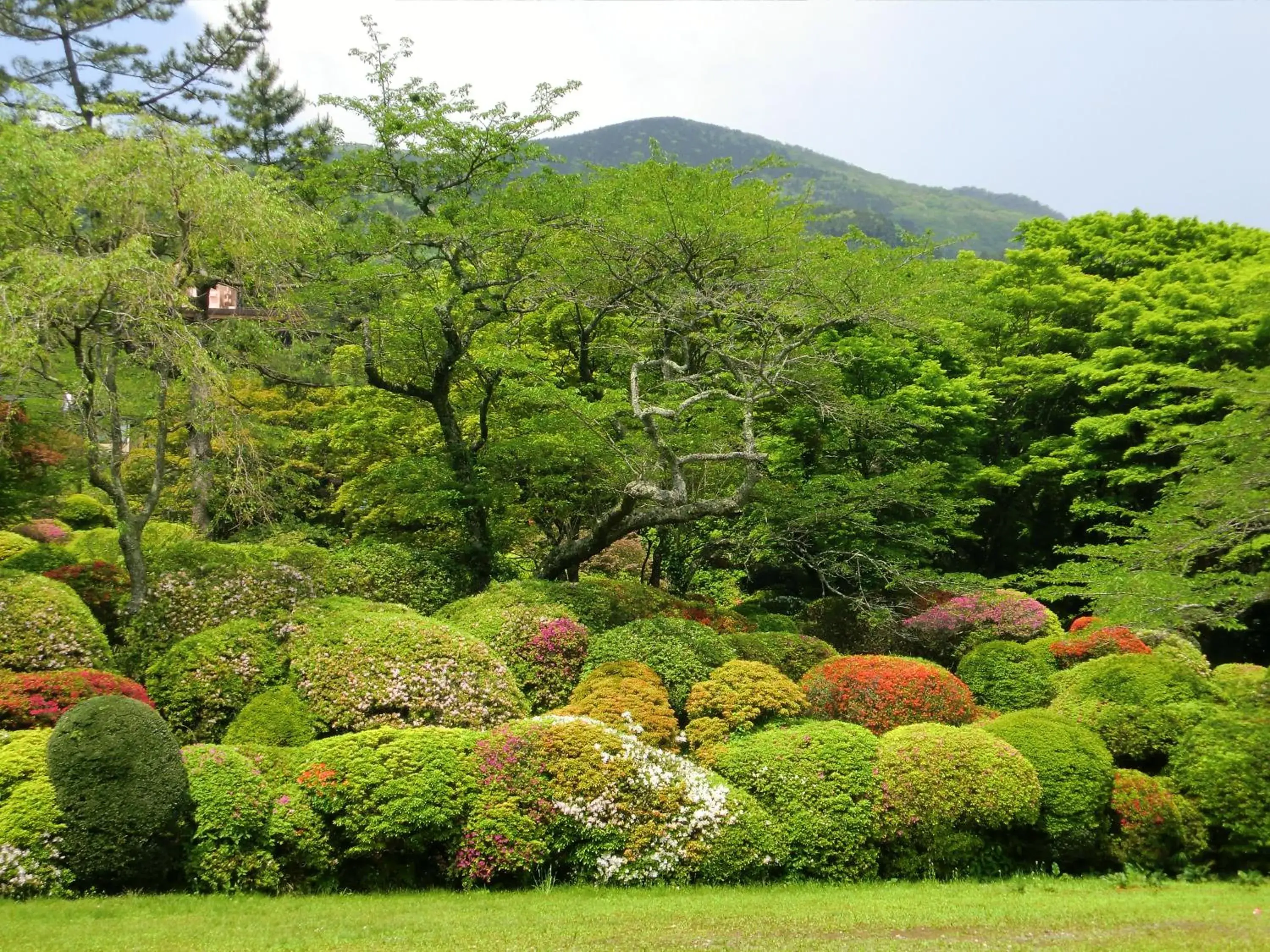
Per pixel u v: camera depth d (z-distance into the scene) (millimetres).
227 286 12039
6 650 8320
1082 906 6848
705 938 5711
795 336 14500
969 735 8656
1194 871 8773
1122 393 17734
